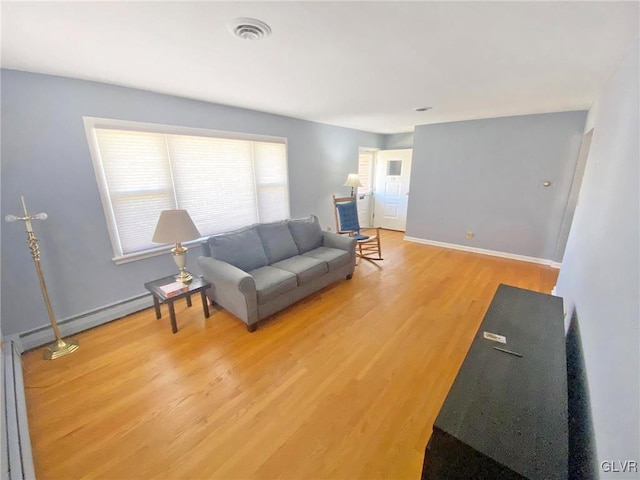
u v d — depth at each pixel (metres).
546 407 1.00
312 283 2.94
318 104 3.18
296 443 1.43
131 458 1.36
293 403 1.67
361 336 2.33
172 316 2.35
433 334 2.36
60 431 1.49
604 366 1.05
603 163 1.89
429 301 2.94
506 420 0.95
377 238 4.26
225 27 1.43
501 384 1.11
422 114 3.81
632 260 0.99
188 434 1.48
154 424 1.54
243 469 1.31
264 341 2.27
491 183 4.30
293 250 3.28
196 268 3.22
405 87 2.48
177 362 2.02
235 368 1.96
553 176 3.81
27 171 2.06
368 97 2.86
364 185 6.21
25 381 1.84
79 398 1.71
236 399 1.70
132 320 2.59
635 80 1.41
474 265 4.04
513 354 1.29
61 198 2.23
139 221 2.71
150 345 2.22
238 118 3.35
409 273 3.74
